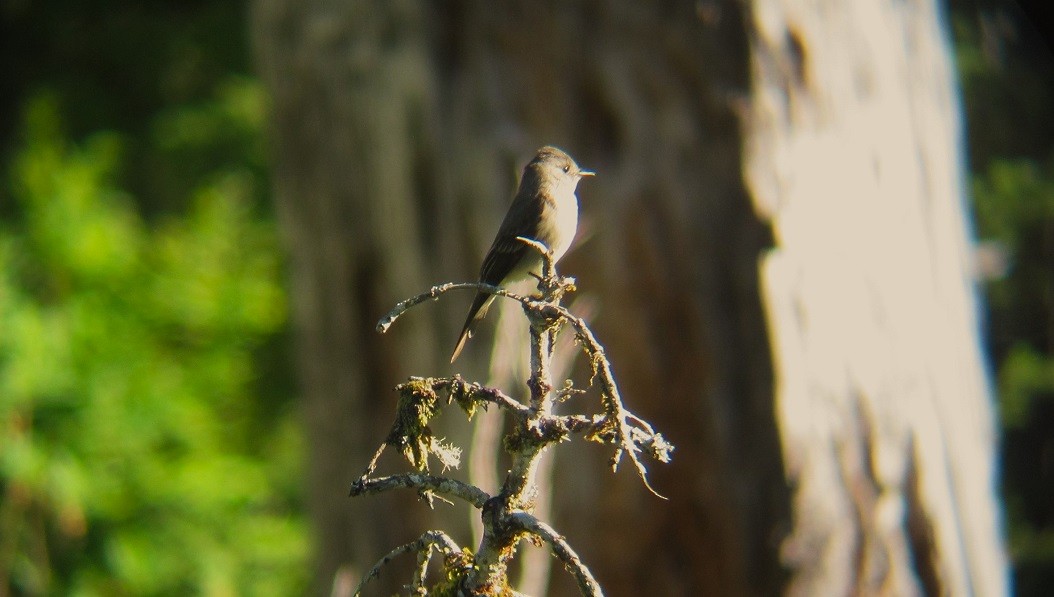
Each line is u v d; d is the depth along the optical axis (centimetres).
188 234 1520
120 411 1266
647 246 1184
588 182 1209
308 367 1402
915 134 1300
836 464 1173
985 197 2512
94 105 2811
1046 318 2545
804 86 1206
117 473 1273
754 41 1188
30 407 1222
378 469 1333
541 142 1230
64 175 1425
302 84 1338
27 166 1489
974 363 1350
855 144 1223
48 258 1346
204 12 2931
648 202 1188
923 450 1213
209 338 1433
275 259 1644
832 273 1186
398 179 1259
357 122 1290
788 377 1162
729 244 1178
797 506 1161
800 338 1170
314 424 1391
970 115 2622
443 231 1247
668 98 1197
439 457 388
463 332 936
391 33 1273
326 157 1320
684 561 1187
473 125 1241
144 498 1275
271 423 1659
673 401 1184
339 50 1302
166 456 1329
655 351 1182
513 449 370
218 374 1410
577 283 1202
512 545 371
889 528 1183
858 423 1184
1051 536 2506
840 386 1179
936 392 1247
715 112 1185
